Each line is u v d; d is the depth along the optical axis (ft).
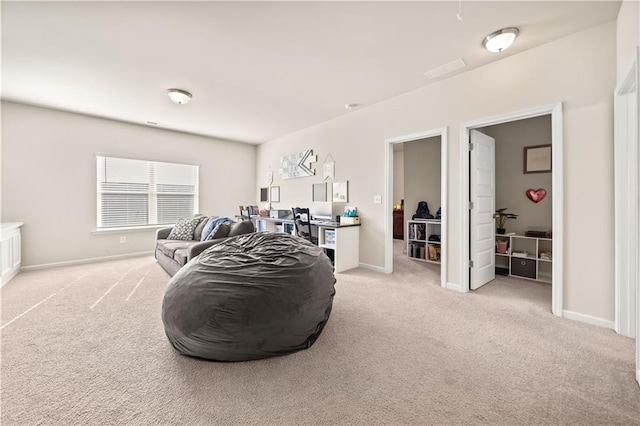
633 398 4.48
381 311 8.25
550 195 11.84
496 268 12.72
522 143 12.53
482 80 9.40
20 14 6.67
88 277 11.87
